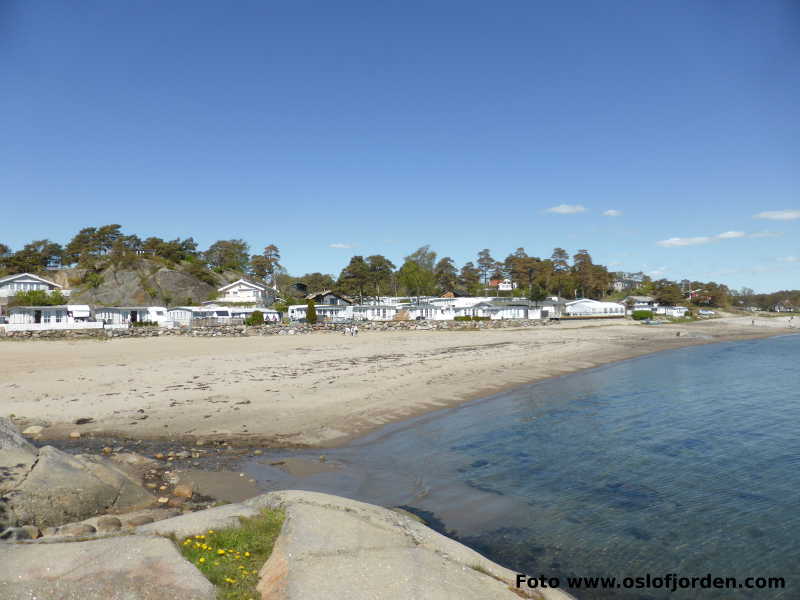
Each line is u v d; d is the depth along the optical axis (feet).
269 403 69.05
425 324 242.17
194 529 25.29
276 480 40.75
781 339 241.96
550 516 35.88
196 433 54.70
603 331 240.73
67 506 30.14
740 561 30.19
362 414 66.03
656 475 45.24
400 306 287.69
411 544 25.84
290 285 444.55
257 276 470.39
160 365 102.99
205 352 129.80
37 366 99.40
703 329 294.25
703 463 48.80
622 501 39.04
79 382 81.87
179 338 179.22
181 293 345.72
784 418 68.90
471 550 27.66
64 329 178.91
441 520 34.55
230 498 35.91
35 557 20.58
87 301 313.53
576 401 79.36
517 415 68.69
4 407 64.18
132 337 178.81
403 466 46.11
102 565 20.08
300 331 211.61
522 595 23.06
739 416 69.92
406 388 84.17
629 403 78.33
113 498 32.45
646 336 225.56
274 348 143.43
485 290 489.26
